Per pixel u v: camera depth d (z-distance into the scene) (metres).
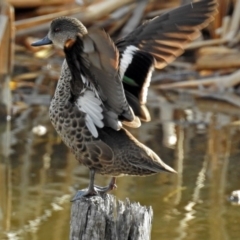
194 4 8.00
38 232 10.73
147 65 7.95
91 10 20.30
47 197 11.88
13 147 14.19
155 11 20.64
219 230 10.76
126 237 7.14
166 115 16.38
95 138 7.88
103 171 8.04
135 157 7.92
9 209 11.47
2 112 16.03
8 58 16.38
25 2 20.62
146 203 11.65
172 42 7.95
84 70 7.11
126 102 7.39
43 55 20.22
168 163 13.37
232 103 17.34
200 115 16.45
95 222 7.19
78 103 7.80
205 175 12.87
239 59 18.58
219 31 19.88
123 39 8.05
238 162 13.48
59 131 8.07
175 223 11.02
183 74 19.11
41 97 17.44
